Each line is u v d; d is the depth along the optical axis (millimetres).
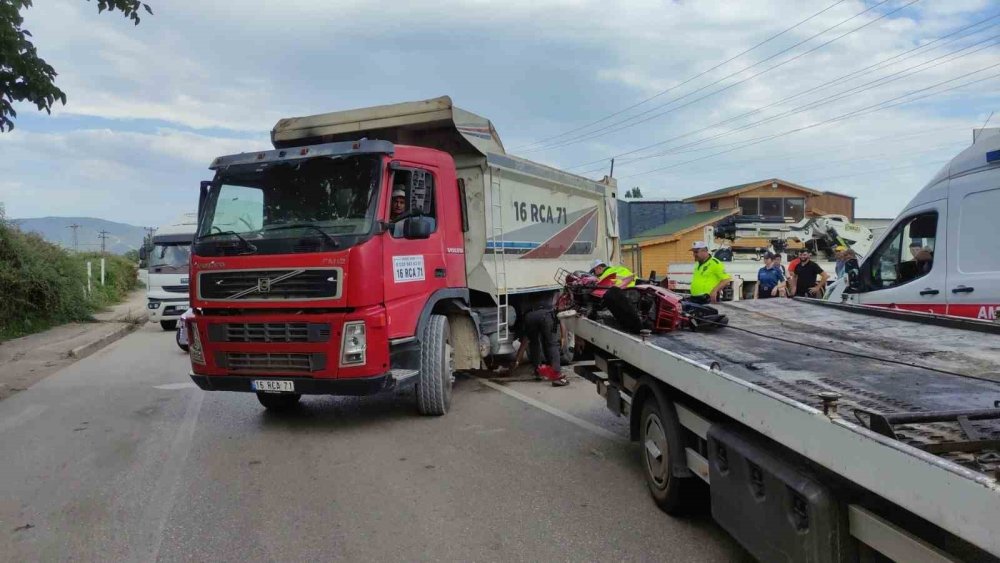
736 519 3521
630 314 5602
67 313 18438
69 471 5582
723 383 3549
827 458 2676
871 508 2715
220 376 6672
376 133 8422
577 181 12125
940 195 6812
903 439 2535
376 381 6270
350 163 6641
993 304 6160
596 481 5219
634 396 5031
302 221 6594
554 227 11195
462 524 4422
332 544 4141
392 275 6547
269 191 6777
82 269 20781
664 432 4543
